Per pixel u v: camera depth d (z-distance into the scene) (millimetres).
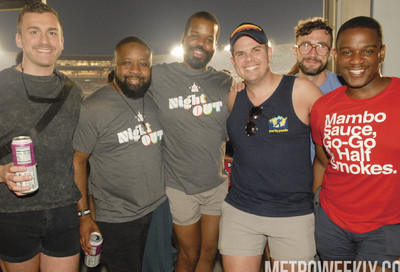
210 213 2729
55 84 2021
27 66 1944
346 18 3678
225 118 2561
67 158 2088
